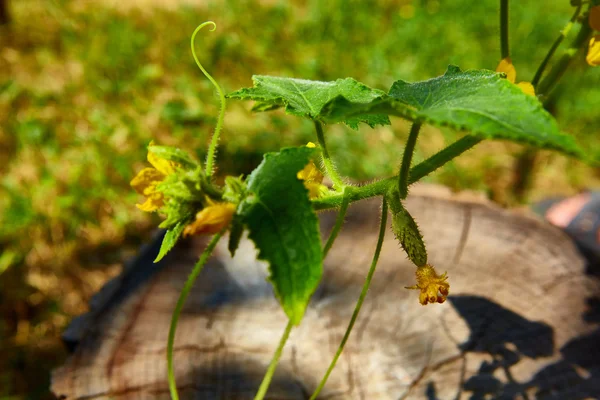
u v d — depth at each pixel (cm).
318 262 33
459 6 125
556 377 50
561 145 31
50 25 118
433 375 51
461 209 61
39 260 81
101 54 108
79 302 78
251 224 34
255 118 100
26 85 102
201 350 52
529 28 119
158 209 36
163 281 57
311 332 53
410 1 130
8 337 74
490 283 56
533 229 59
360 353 52
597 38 39
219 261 58
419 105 35
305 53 113
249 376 51
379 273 57
